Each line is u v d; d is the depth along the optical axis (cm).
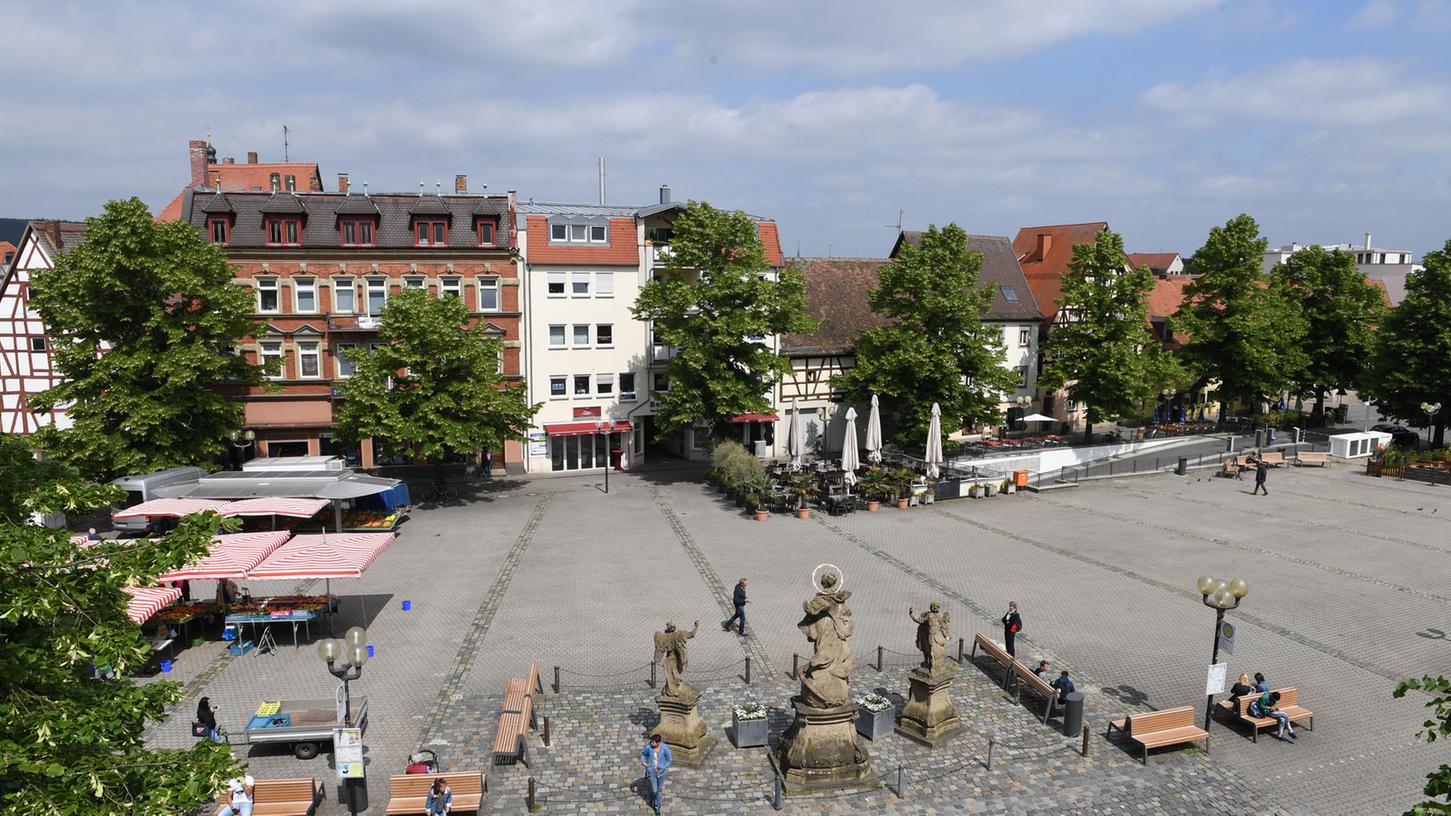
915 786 1695
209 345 3806
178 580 2323
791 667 2244
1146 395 5303
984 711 2008
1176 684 2155
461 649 2372
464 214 4719
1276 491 4400
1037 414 6281
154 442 3631
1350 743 1884
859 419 5544
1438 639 2444
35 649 955
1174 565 3117
